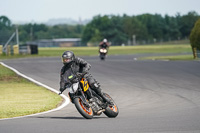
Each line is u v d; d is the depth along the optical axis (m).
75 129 26.67
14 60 137.00
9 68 93.06
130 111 36.81
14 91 56.28
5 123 30.09
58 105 42.94
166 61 121.88
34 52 189.50
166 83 64.06
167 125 27.55
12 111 37.97
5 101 46.12
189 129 25.81
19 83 66.94
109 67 99.06
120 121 30.17
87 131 25.83
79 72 32.72
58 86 62.06
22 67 100.06
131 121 29.95
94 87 32.62
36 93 53.72
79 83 32.34
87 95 32.59
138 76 76.25
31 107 40.94
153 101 44.50
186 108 37.75
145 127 26.91
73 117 33.47
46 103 44.06
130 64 109.56
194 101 43.47
